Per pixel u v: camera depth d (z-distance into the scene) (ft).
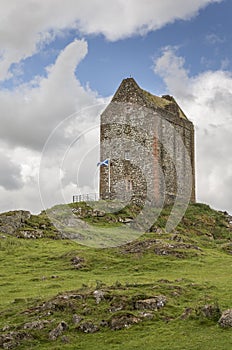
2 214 204.74
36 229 199.41
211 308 90.17
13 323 92.99
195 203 246.47
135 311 93.71
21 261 159.12
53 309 96.48
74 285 124.36
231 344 78.43
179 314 92.84
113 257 159.74
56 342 84.43
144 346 80.33
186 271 140.77
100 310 94.79
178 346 79.15
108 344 82.38
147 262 151.43
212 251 171.53
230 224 232.32
